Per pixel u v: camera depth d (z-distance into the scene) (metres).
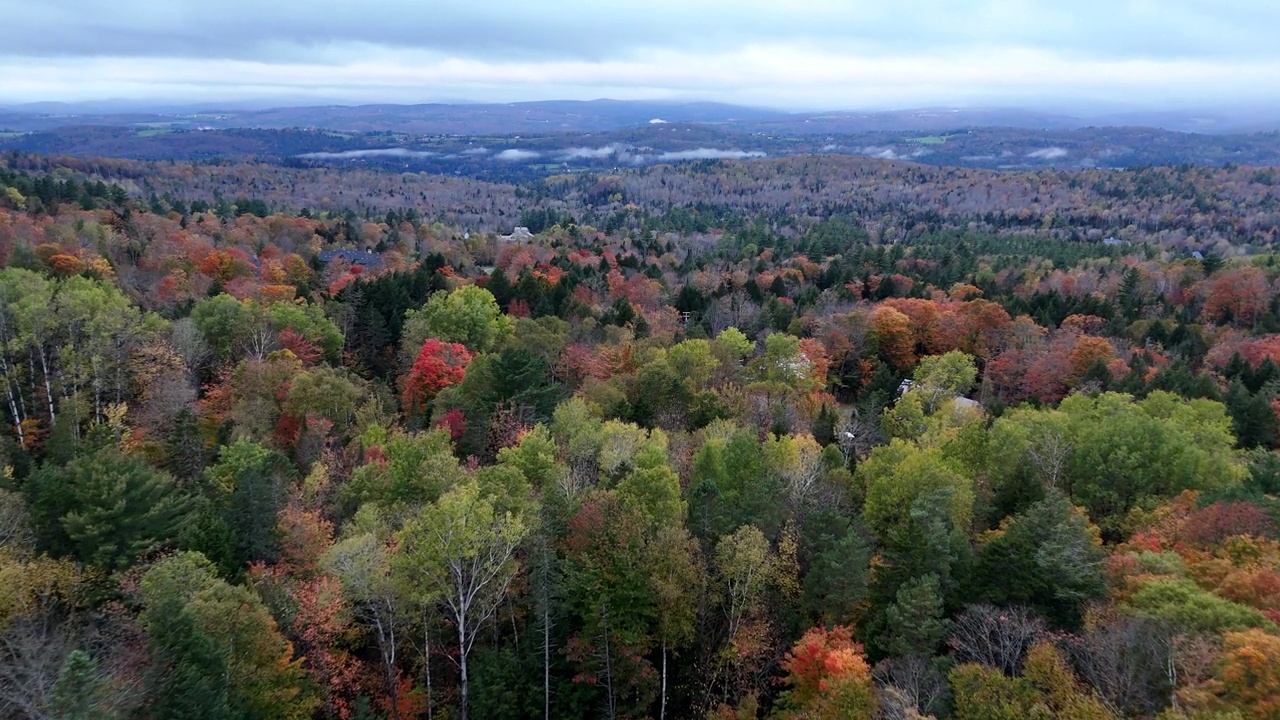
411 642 35.28
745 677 34.50
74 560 33.81
